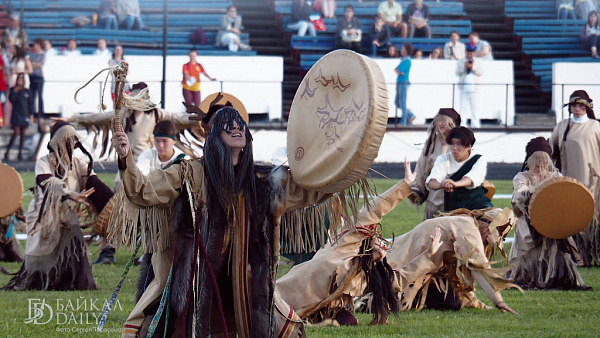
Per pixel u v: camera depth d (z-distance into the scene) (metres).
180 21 55.53
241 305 8.84
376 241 12.79
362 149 8.41
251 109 46.41
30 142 43.75
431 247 13.55
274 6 55.78
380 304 12.72
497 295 13.71
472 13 58.94
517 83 49.47
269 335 8.84
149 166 17.53
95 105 44.88
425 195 17.80
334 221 9.37
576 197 16.23
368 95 8.39
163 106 40.41
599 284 17.58
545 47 54.72
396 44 51.78
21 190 16.23
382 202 12.79
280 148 17.73
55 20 53.38
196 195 8.73
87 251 16.45
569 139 21.59
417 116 46.75
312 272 12.70
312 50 52.09
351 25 49.38
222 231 8.77
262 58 47.03
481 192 16.02
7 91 44.16
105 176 36.41
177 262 8.61
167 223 8.84
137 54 51.28
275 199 9.05
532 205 16.31
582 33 53.91
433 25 55.16
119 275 18.09
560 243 16.83
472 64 46.16
